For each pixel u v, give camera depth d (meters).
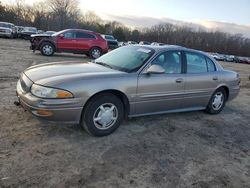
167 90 4.70
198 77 5.21
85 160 3.42
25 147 3.56
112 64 4.67
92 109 3.91
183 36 87.75
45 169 3.14
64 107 3.66
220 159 3.91
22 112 4.70
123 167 3.37
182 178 3.30
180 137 4.49
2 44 19.72
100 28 74.00
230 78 5.94
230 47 87.69
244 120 5.91
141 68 4.39
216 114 6.00
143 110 4.53
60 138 3.91
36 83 3.72
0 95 5.64
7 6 65.00
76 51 14.56
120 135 4.26
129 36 81.00
